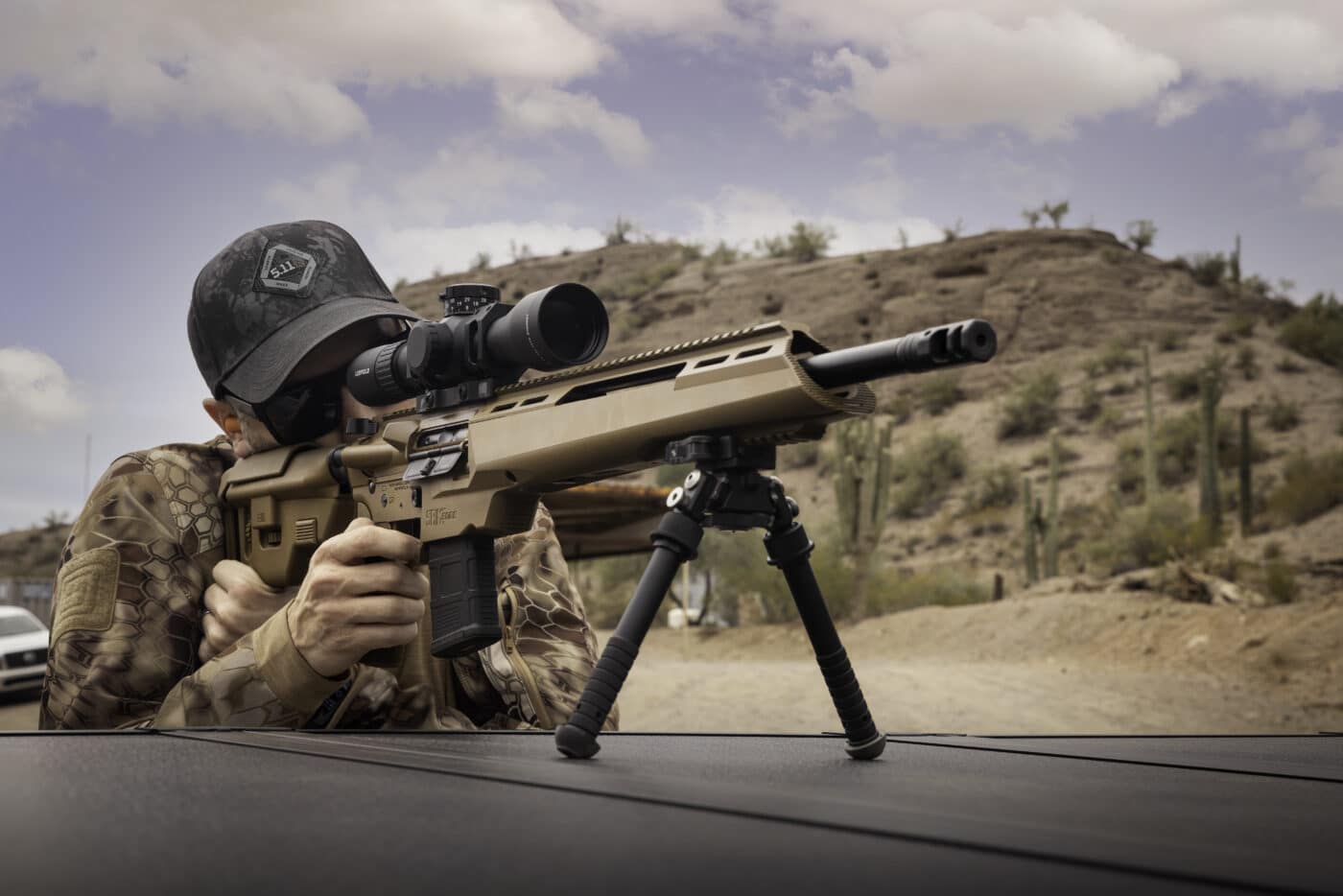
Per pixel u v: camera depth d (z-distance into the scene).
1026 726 11.66
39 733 1.33
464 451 1.55
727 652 20.77
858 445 21.91
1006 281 52.22
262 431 2.25
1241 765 1.16
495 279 72.62
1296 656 14.53
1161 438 35.22
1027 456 38.97
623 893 0.48
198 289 2.23
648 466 1.32
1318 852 0.60
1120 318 48.22
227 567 2.18
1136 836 0.64
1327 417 36.22
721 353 1.18
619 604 26.80
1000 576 23.62
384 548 1.73
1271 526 24.91
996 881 0.51
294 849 0.58
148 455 2.37
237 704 1.82
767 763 1.08
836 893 0.48
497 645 2.32
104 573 2.21
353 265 2.28
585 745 1.08
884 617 20.73
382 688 2.09
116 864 0.54
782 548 1.20
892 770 1.03
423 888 0.49
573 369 1.39
